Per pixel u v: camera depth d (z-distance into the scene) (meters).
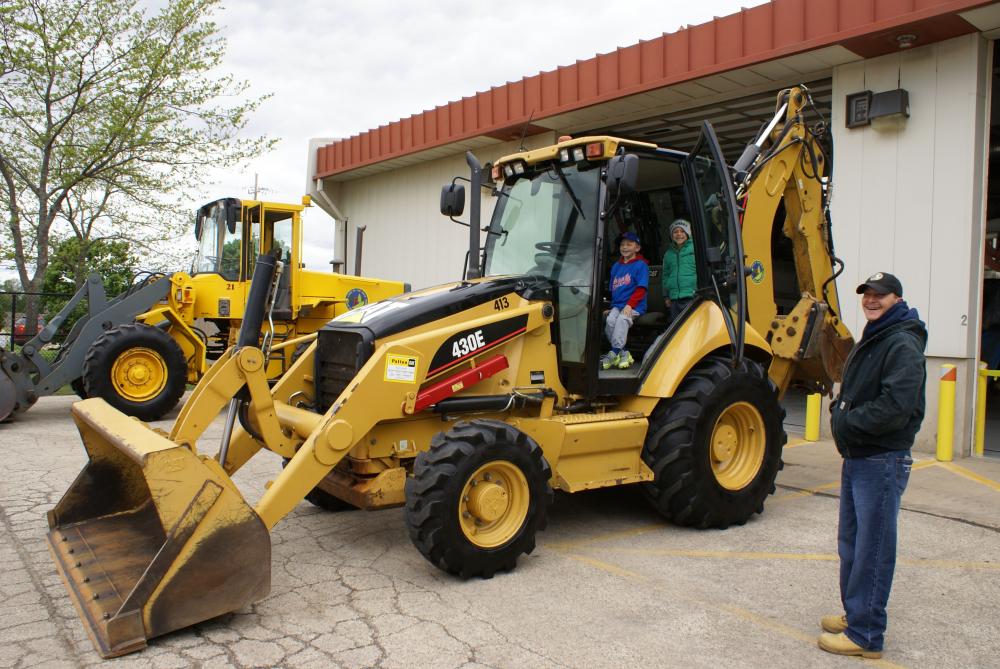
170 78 15.21
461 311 4.79
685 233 5.61
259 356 4.50
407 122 13.54
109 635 3.29
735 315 5.77
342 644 3.47
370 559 4.67
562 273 5.25
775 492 6.46
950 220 7.67
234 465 4.99
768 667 3.31
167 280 9.98
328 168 15.93
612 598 4.06
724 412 5.36
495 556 4.30
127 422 4.11
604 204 5.06
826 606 3.99
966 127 7.56
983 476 6.85
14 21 13.75
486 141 12.45
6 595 4.04
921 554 4.82
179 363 9.55
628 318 5.31
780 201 6.28
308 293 10.43
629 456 5.19
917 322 3.43
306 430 4.53
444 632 3.61
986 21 7.20
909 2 7.29
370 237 15.88
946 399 7.44
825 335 6.04
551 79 10.86
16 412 10.01
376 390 4.28
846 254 8.45
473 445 4.23
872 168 8.25
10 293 14.68
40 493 6.06
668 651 3.44
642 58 9.66
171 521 3.46
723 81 9.23
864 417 3.32
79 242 16.09
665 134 12.09
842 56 8.23
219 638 3.52
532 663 3.30
